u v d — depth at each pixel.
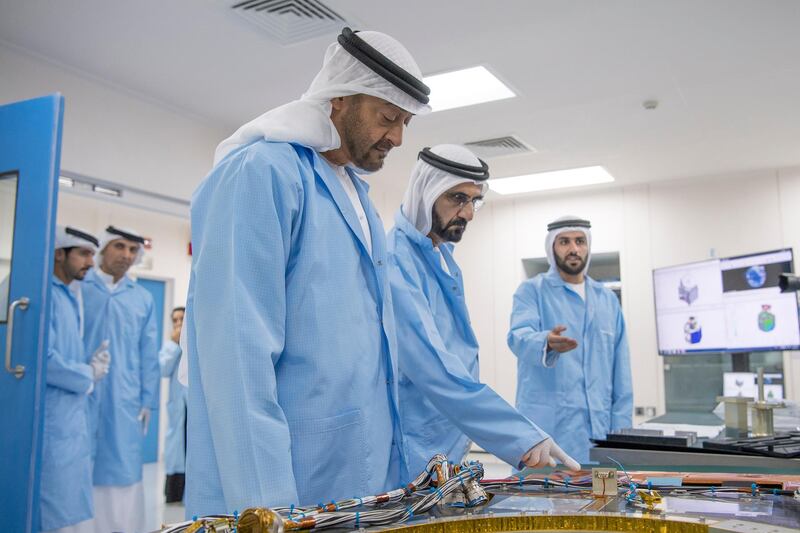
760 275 3.34
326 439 1.13
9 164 2.59
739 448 1.57
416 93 1.27
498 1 3.14
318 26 3.36
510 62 3.78
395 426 1.33
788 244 5.60
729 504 0.90
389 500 0.93
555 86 4.12
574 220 3.23
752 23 3.37
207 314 1.06
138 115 4.14
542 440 1.34
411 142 5.14
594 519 0.79
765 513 0.83
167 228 6.11
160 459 6.51
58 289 3.57
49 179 2.52
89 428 3.73
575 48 3.63
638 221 6.20
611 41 3.55
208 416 1.05
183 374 1.19
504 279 6.74
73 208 4.19
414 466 1.78
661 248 6.07
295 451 1.12
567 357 3.09
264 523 0.64
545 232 6.60
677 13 3.27
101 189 3.95
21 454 2.40
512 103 4.38
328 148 1.30
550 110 4.50
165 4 3.17
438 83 4.07
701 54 3.71
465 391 1.48
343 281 1.22
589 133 4.93
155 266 5.97
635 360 6.05
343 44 1.25
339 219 1.26
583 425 3.04
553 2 3.16
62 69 3.74
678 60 3.78
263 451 0.96
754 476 1.17
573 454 3.00
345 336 1.20
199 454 1.05
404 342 1.59
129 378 4.06
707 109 4.48
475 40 3.53
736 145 5.18
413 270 1.85
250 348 1.01
